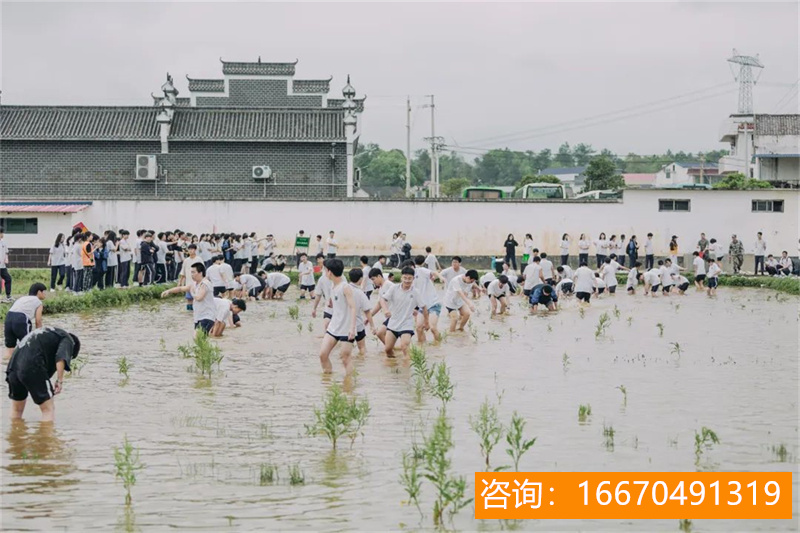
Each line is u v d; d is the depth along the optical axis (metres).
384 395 12.38
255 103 52.59
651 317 23.50
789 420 11.02
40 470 8.76
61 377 10.48
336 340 13.98
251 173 47.00
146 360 15.38
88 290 25.88
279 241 42.38
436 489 8.28
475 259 42.97
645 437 10.12
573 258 43.19
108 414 11.13
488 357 16.02
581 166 129.50
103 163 46.78
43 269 38.28
